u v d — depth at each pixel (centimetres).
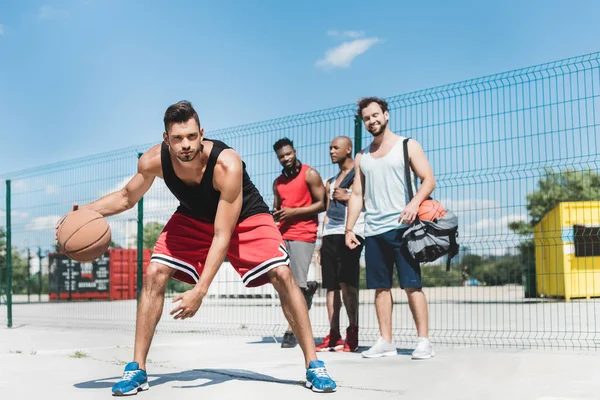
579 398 294
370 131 480
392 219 471
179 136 296
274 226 334
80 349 573
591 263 1245
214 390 322
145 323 321
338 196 546
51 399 304
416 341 635
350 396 304
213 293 1295
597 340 619
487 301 1355
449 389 322
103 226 328
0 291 1667
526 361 427
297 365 435
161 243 327
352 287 539
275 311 1247
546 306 1166
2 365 447
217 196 314
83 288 2066
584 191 769
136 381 313
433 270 1156
